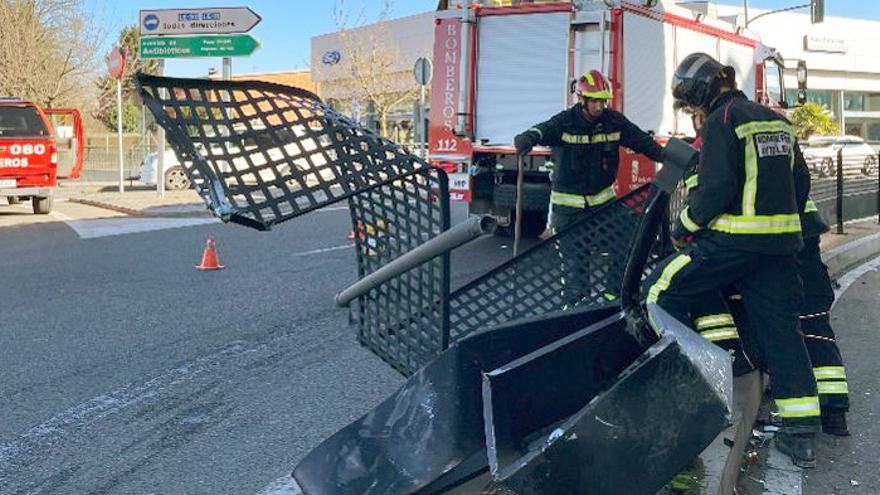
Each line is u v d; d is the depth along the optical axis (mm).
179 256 10367
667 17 9930
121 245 11383
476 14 10008
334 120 3031
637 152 6316
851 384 5117
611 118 6176
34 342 6348
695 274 3707
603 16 9008
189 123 2752
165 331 6664
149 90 2734
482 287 4215
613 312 3434
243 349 6133
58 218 15078
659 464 2469
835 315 6883
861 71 46562
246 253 10547
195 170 2691
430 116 10352
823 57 45219
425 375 3035
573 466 2348
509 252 10094
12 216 15445
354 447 3037
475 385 3014
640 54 9398
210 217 15242
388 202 3400
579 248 4461
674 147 2924
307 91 3143
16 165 15164
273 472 3979
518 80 9797
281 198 2775
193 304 7625
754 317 3869
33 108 15445
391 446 2957
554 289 4352
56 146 16078
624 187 8781
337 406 4895
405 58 37969
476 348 3074
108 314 7242
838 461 3969
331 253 10461
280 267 9500
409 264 3062
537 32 9641
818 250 4324
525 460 2314
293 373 5547
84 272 9297
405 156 3037
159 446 4328
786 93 14211
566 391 2926
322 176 2889
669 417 2486
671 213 4766
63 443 4379
